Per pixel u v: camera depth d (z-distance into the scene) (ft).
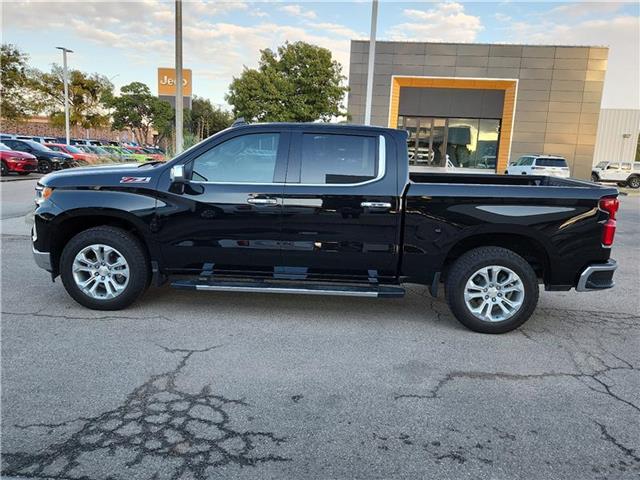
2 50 127.13
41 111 141.49
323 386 11.69
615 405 11.19
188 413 10.31
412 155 86.02
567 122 81.15
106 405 10.51
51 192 15.80
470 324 15.38
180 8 41.42
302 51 71.20
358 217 15.19
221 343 14.03
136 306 16.94
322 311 17.21
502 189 14.83
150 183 15.58
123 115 170.40
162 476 8.36
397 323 16.24
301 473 8.55
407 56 80.79
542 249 15.26
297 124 15.64
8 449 8.93
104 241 15.69
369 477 8.51
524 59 79.92
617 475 8.75
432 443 9.55
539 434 9.95
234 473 8.50
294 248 15.43
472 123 84.69
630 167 97.30
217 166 15.61
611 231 14.84
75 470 8.43
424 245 15.19
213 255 15.71
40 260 16.16
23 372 11.87
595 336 15.58
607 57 78.84
